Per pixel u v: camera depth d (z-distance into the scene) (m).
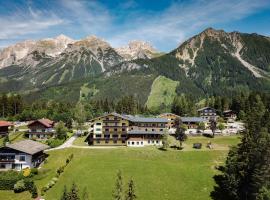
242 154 93.31
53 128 175.75
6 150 110.06
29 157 109.88
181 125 156.38
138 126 156.25
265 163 85.56
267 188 83.75
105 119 146.12
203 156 129.38
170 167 112.19
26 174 102.81
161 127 157.50
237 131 172.75
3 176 100.44
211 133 172.12
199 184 101.56
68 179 102.19
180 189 98.00
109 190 94.44
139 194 93.38
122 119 146.88
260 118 134.25
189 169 112.00
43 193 94.25
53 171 110.00
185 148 139.50
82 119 182.88
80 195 91.50
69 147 135.25
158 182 100.81
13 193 94.81
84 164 113.12
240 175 89.50
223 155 131.25
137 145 145.62
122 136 146.38
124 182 98.88
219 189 98.81
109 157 121.25
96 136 144.88
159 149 135.50
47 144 139.50
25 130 179.75
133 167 110.19
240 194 88.69
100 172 105.75
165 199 92.06
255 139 96.44
